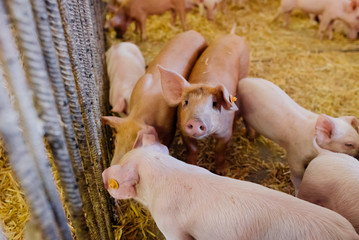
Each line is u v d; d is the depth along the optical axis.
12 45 0.79
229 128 2.57
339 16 4.84
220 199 1.56
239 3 6.26
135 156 1.74
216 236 1.53
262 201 1.53
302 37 5.22
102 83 2.89
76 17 1.70
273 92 2.63
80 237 1.38
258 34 5.29
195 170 1.75
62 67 1.22
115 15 4.94
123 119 2.39
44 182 0.98
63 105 1.12
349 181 1.78
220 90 2.09
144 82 2.67
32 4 0.91
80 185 1.39
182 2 5.06
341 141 2.19
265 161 2.95
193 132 2.05
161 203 1.62
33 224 1.01
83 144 1.50
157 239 2.25
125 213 2.39
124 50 3.60
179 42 3.10
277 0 6.65
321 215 1.46
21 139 0.84
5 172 2.49
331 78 4.05
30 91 0.92
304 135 2.38
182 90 2.19
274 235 1.46
